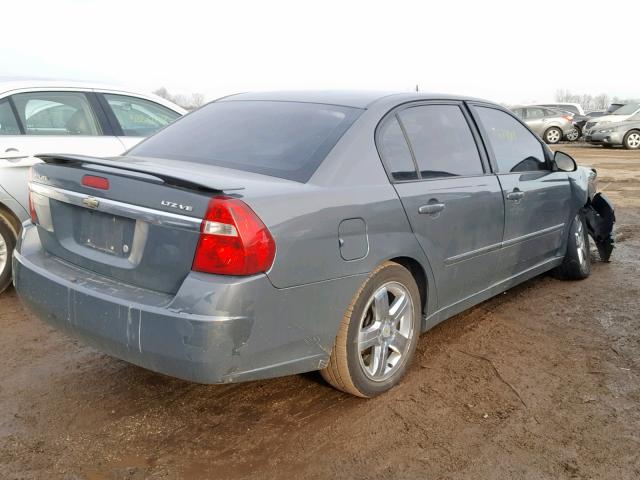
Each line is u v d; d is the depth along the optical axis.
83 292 2.68
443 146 3.63
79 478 2.49
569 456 2.69
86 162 2.80
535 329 4.18
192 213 2.44
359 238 2.88
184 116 3.90
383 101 3.40
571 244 5.12
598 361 3.68
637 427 2.94
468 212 3.62
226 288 2.38
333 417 2.99
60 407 3.06
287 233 2.54
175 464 2.60
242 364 2.49
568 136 24.09
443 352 3.77
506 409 3.09
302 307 2.65
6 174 4.60
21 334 4.00
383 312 3.12
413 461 2.64
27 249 3.13
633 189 11.30
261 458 2.65
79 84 5.34
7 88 4.86
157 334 2.44
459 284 3.69
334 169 2.92
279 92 3.79
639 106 21.36
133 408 3.06
